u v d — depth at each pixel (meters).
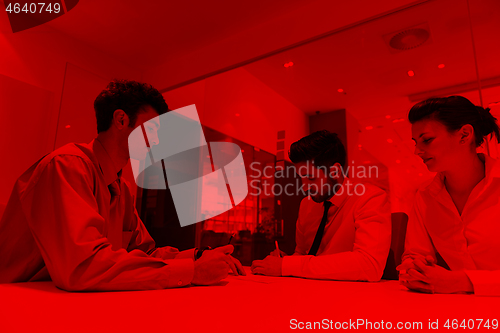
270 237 2.47
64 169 0.78
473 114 0.99
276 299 0.55
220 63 2.87
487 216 0.99
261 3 2.42
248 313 0.42
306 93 2.36
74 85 2.75
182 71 3.10
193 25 2.67
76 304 0.48
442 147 1.00
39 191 0.77
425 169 1.83
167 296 0.58
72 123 2.68
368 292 0.69
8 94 2.32
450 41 1.91
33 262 0.85
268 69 2.57
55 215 0.72
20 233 0.86
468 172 1.04
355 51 2.21
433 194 1.11
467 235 1.02
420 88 1.94
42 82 2.54
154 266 0.72
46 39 2.60
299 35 2.46
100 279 0.65
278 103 2.48
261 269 1.17
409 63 2.01
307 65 2.38
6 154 2.25
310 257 1.14
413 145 1.90
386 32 2.11
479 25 1.84
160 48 3.01
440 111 0.99
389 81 2.05
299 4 2.44
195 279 0.76
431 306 0.51
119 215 1.05
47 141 2.49
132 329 0.34
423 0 2.00
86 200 0.78
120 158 1.03
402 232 1.37
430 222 1.10
